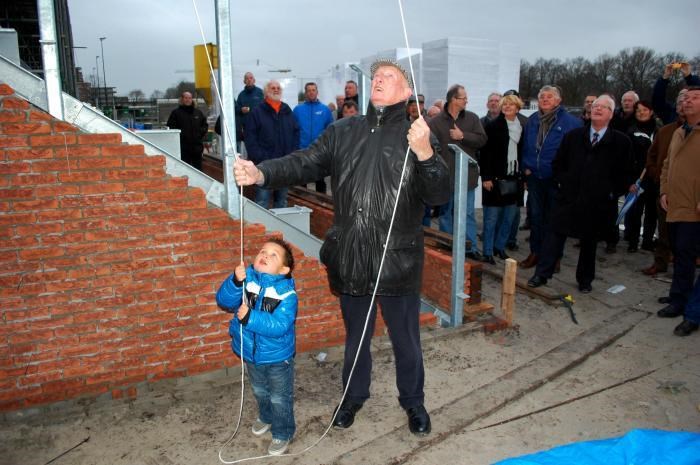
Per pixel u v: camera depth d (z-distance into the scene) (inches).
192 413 136.0
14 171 123.8
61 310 132.6
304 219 174.1
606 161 208.5
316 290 162.7
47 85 126.6
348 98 336.2
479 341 180.1
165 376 145.8
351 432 129.3
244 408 138.6
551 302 212.5
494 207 255.1
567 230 215.8
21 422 131.2
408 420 132.0
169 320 142.8
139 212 135.0
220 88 139.9
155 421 132.7
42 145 125.0
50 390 135.0
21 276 128.1
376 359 165.2
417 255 118.5
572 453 83.5
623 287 232.8
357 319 125.0
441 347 174.6
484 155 252.1
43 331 132.0
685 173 183.5
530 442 125.8
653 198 277.4
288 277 116.7
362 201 113.9
